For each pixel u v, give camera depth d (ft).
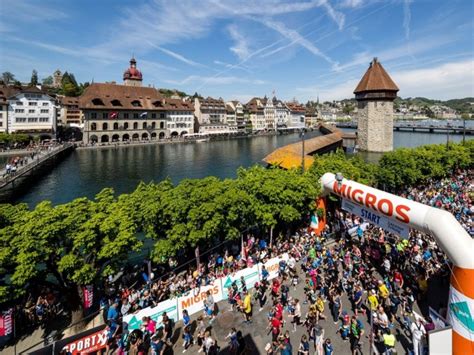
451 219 40.60
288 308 48.98
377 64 296.51
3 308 48.08
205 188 68.85
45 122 345.31
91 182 191.62
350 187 62.69
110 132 386.32
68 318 52.85
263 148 374.22
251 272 57.82
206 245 69.62
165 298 53.93
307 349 38.86
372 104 294.46
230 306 52.54
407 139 436.35
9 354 44.55
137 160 277.03
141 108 413.80
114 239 51.65
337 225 79.41
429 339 35.86
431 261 57.00
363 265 58.44
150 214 62.18
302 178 79.10
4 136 281.33
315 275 54.49
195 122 523.29
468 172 155.63
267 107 653.71
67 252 52.75
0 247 46.57
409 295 48.39
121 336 42.24
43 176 205.05
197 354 41.73
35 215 51.93
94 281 50.57
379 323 42.27
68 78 602.85
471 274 35.99
